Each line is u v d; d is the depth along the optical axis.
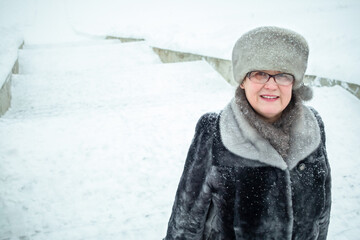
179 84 7.14
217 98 5.38
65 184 3.34
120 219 2.90
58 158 3.73
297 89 1.12
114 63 9.86
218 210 1.17
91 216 2.94
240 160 1.09
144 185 3.36
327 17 11.81
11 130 4.27
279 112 1.14
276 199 1.08
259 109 1.07
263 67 0.99
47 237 2.68
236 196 1.11
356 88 5.11
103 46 11.30
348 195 3.14
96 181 3.40
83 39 14.61
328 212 1.27
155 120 4.61
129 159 3.76
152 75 7.59
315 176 1.14
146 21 15.59
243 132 1.09
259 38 1.01
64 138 4.13
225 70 7.37
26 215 2.92
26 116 5.39
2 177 3.36
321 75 5.79
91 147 3.96
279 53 0.98
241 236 1.13
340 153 3.83
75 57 10.21
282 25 10.76
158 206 3.07
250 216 1.10
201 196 1.18
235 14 14.73
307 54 1.05
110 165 3.65
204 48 8.63
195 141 1.22
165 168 3.62
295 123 1.11
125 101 6.11
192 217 1.22
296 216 1.14
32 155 3.76
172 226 1.29
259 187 1.08
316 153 1.14
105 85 7.08
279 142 1.09
